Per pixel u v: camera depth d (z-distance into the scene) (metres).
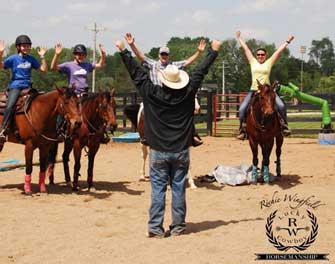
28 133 9.81
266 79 10.95
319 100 17.83
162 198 6.91
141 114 11.16
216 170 11.55
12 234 7.23
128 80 88.00
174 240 6.79
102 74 113.19
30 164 9.96
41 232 7.31
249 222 7.72
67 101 9.38
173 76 6.68
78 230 7.39
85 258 6.14
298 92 17.64
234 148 17.12
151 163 6.89
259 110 10.44
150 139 6.83
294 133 20.39
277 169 11.72
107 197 9.84
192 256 6.11
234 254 6.15
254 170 11.00
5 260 6.16
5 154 16.23
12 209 8.73
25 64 10.11
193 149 16.97
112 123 9.81
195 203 9.21
